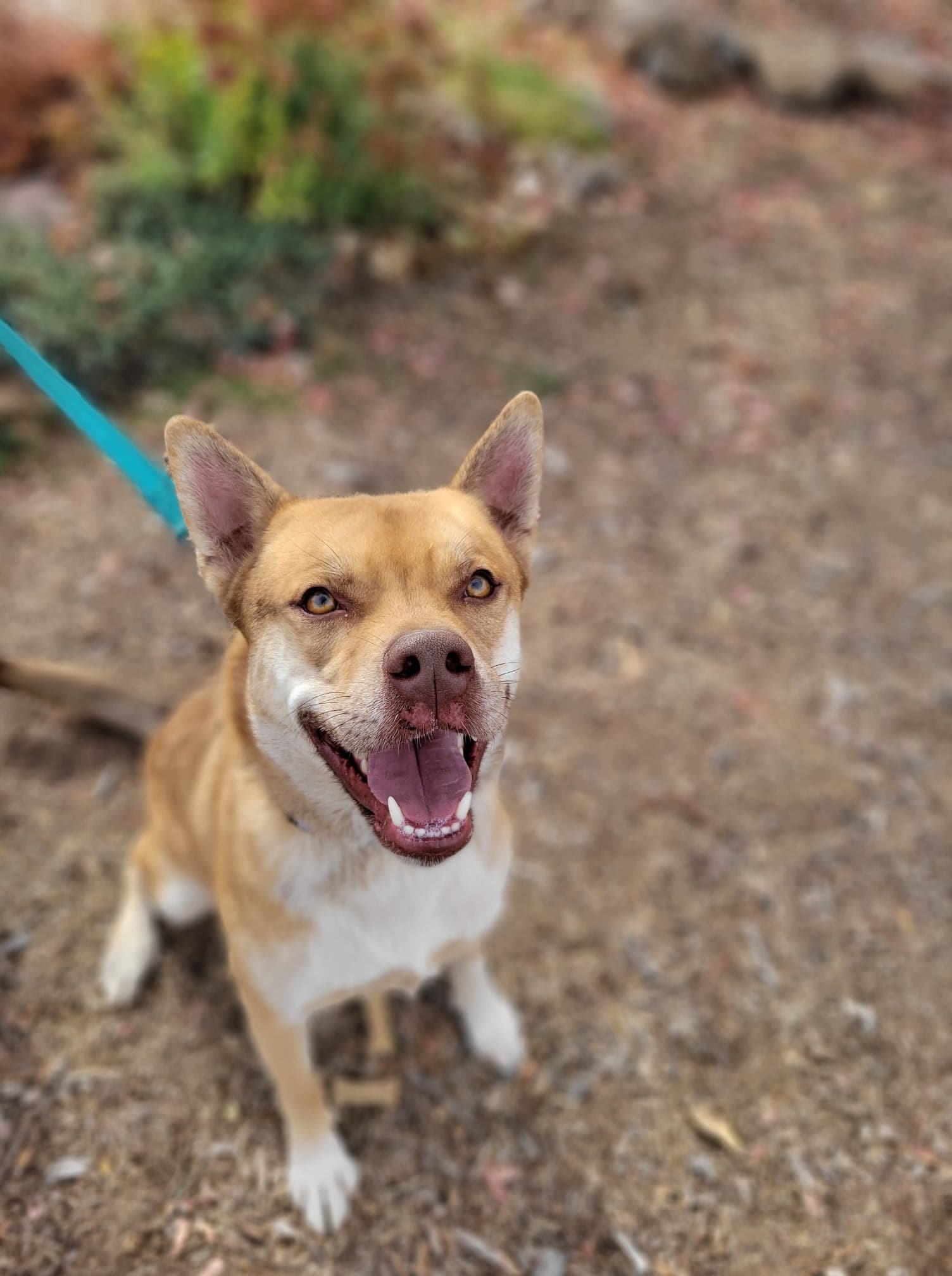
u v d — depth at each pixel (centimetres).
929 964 74
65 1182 59
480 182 157
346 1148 62
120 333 119
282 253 135
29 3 153
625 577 109
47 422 115
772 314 155
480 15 197
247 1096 64
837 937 76
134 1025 67
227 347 125
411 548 45
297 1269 56
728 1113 65
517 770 86
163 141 142
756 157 201
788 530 117
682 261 165
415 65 147
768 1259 58
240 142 137
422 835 43
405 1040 68
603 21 228
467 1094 65
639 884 79
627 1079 66
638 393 137
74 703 78
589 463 124
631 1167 62
